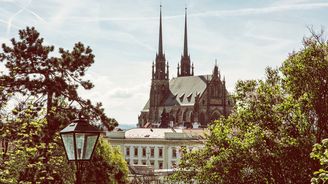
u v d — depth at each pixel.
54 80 47.47
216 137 42.41
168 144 153.00
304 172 36.34
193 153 46.75
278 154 36.00
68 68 49.25
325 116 37.38
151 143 155.62
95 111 49.72
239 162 38.47
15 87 45.44
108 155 75.75
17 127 26.66
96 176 52.94
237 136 41.53
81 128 13.88
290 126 37.44
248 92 41.22
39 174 28.83
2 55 48.00
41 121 27.33
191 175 47.53
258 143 37.12
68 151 13.98
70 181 38.47
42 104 45.09
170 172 104.06
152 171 108.69
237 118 41.41
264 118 38.50
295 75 38.75
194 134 152.75
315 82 37.97
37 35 49.31
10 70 45.97
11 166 25.17
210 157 45.25
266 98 39.75
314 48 38.56
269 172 38.19
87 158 13.96
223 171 39.00
